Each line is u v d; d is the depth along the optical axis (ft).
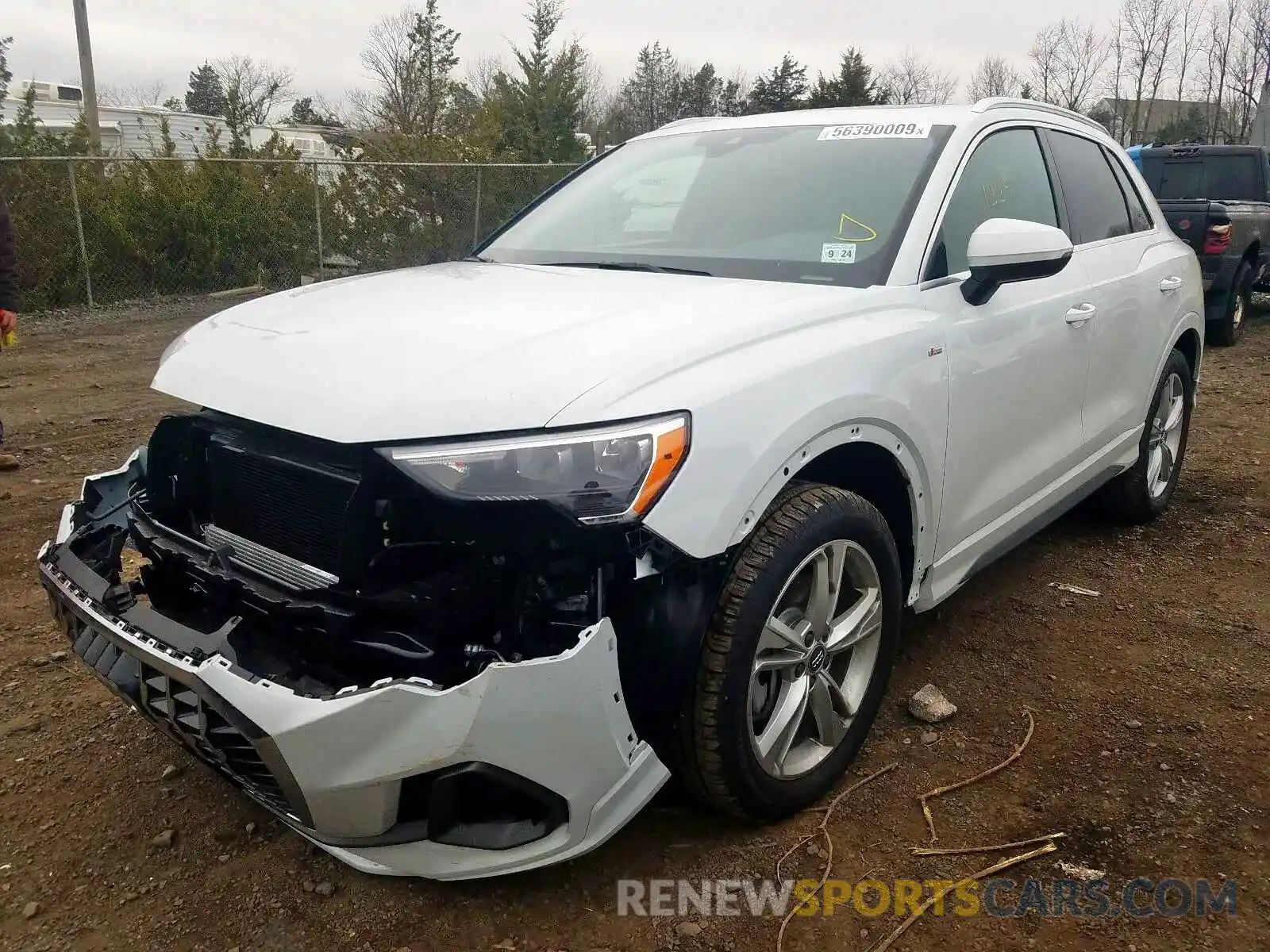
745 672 7.47
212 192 44.45
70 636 8.23
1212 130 125.08
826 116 11.88
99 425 22.13
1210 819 8.57
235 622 6.91
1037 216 11.90
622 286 9.14
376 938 7.33
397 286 9.61
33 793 8.98
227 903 7.68
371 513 6.75
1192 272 15.74
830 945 7.27
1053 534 15.61
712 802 7.95
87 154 48.21
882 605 8.93
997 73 151.84
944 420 9.39
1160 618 12.53
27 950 7.22
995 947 7.25
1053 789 9.01
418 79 81.51
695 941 7.30
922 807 8.78
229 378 7.64
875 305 8.96
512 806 6.93
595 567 6.82
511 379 6.85
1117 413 13.48
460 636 6.77
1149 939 7.29
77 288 40.98
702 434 6.95
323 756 6.31
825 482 9.05
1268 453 19.98
